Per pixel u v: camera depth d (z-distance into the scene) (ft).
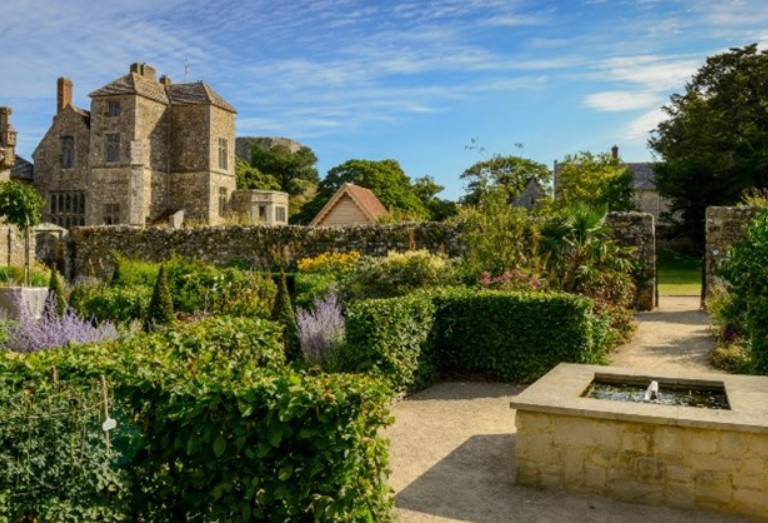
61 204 129.39
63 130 128.88
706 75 122.52
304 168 212.43
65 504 12.23
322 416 11.35
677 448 15.99
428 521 15.26
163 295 36.09
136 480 12.76
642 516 15.56
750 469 15.40
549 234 43.11
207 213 125.90
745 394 18.31
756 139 112.06
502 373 30.53
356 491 11.56
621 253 48.32
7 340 26.12
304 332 29.76
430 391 28.66
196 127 126.31
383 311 26.40
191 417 12.05
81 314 35.35
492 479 18.01
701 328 43.01
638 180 181.68
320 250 62.64
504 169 190.60
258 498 11.82
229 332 20.89
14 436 12.39
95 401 12.84
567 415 16.96
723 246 52.39
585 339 29.40
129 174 120.06
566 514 15.69
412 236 57.06
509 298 30.37
